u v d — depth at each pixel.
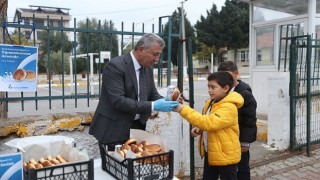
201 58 41.97
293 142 5.48
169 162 1.95
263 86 7.58
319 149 5.64
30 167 1.77
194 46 40.50
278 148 5.58
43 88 12.17
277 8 7.28
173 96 2.54
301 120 5.60
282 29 7.17
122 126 2.62
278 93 5.48
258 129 6.33
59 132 3.57
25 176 1.76
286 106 5.47
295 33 6.92
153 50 2.50
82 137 3.70
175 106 2.49
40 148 2.01
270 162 5.01
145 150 1.99
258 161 5.04
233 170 2.95
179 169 4.34
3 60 3.08
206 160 3.16
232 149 2.90
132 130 2.36
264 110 7.58
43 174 1.69
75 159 1.92
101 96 2.72
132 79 2.59
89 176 1.81
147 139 2.24
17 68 3.17
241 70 38.53
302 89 5.52
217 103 2.87
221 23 38.22
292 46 5.33
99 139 2.65
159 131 4.11
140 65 2.65
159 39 2.52
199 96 15.50
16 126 3.31
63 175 1.74
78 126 3.66
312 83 5.68
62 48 3.62
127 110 2.44
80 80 13.40
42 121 3.46
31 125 3.40
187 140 4.41
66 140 2.11
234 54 40.22
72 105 10.05
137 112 2.44
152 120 4.04
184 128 4.36
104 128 2.63
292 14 6.98
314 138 5.82
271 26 7.39
